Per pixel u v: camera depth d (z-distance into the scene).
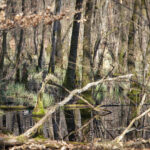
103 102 18.28
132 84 18.28
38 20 9.66
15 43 27.23
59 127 10.62
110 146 6.86
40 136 8.94
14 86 19.61
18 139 6.68
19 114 14.55
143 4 22.38
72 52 19.50
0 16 8.98
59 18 10.20
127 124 11.27
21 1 22.36
